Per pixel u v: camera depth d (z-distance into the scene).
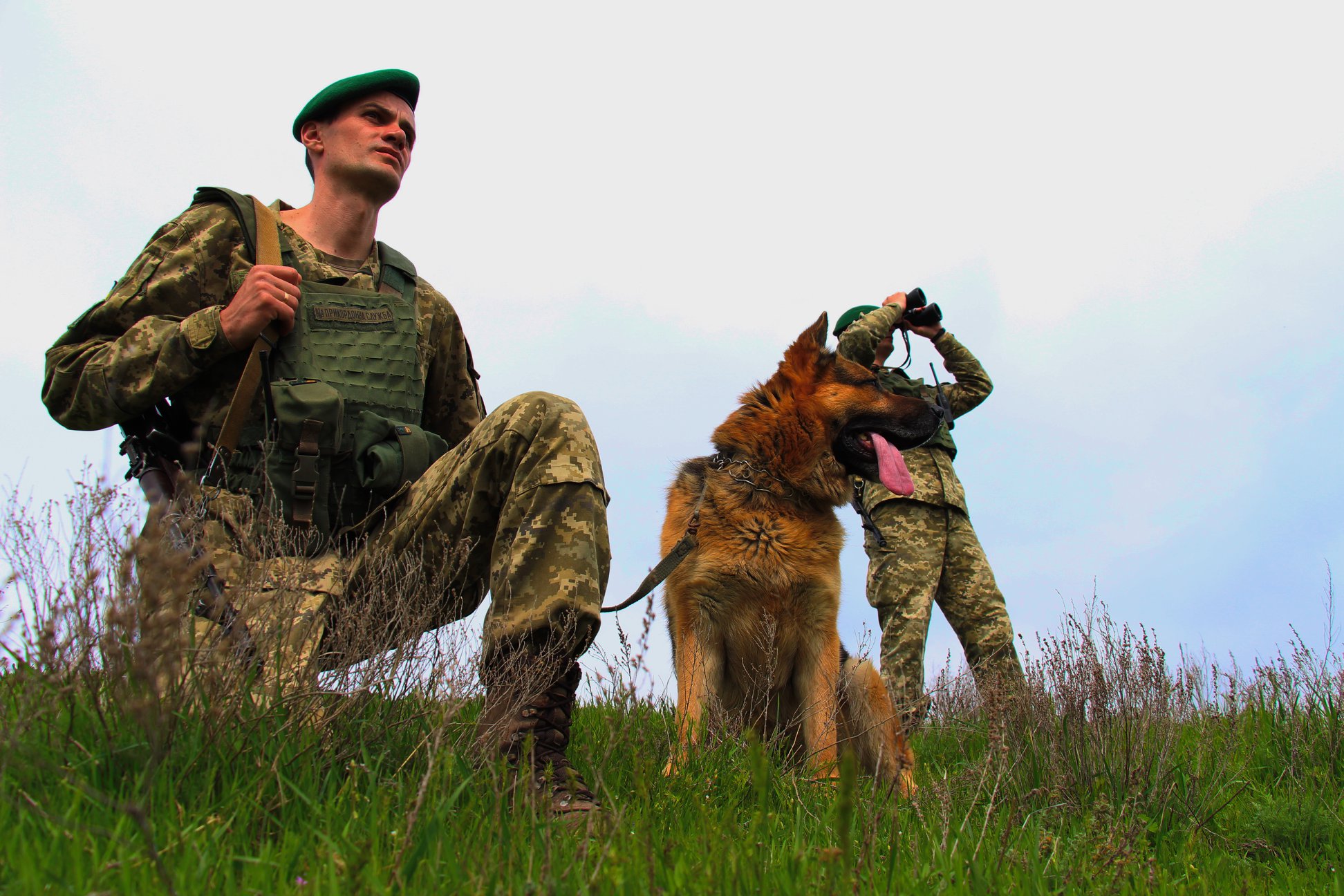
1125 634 3.46
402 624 2.24
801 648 4.41
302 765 1.86
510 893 1.41
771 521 4.34
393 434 2.67
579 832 1.82
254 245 2.71
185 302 2.66
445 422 3.16
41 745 1.62
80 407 2.50
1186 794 2.99
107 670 1.78
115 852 1.38
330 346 2.65
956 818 2.34
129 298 2.60
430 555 2.55
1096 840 2.20
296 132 3.02
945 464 5.69
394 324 2.78
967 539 5.62
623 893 1.46
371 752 2.07
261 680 2.02
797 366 4.79
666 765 2.87
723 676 4.49
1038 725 3.29
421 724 2.17
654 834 1.89
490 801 1.92
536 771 2.14
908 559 5.48
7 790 1.50
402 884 1.41
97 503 1.88
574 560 2.25
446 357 3.11
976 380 6.19
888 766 4.16
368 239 3.02
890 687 4.99
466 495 2.48
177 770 1.72
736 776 2.70
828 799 2.61
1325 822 2.86
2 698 1.73
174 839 1.45
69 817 1.43
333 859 1.43
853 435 4.82
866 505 5.72
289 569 2.19
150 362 2.45
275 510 2.47
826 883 1.56
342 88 2.93
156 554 1.69
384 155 2.94
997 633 5.43
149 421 2.61
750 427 4.58
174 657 1.71
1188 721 3.91
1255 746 3.86
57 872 1.28
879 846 1.96
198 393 2.63
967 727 4.88
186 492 2.27
